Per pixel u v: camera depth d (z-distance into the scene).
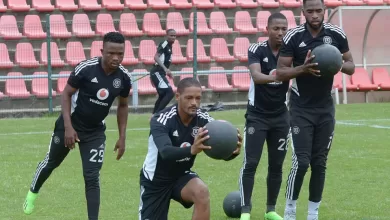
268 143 13.31
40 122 29.25
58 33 35.94
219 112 32.69
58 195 15.59
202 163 19.53
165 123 9.91
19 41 35.34
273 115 13.02
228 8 39.81
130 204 14.73
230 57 37.06
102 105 12.18
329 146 12.43
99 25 37.00
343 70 12.27
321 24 12.09
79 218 13.52
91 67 12.05
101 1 38.94
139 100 34.62
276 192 13.38
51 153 12.80
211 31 37.94
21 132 26.14
